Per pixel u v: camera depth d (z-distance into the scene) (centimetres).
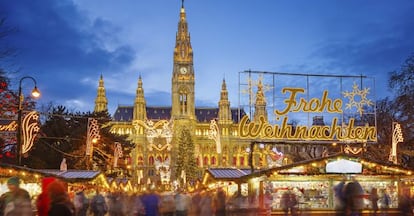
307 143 5059
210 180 5066
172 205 3222
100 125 8838
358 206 2445
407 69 6241
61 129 7812
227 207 3531
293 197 3588
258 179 4300
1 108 5066
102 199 3450
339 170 4225
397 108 6575
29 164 7069
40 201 1564
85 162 7725
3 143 5719
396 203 4225
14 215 1700
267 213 3822
